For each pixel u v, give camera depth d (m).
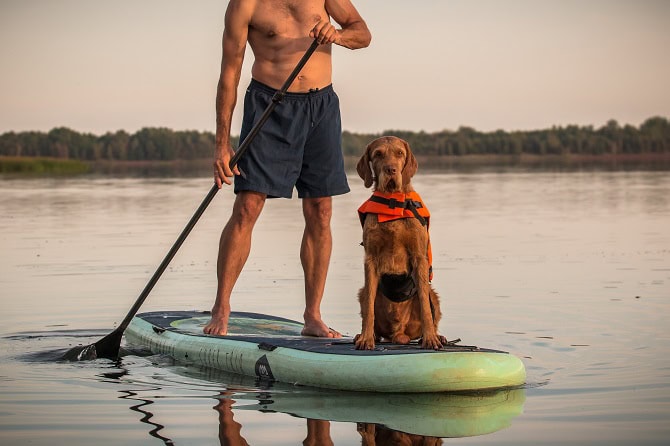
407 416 4.70
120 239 13.39
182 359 6.41
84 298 8.63
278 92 6.44
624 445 4.11
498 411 4.73
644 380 5.27
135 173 41.38
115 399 5.12
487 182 27.66
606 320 7.10
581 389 5.11
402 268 5.65
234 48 6.71
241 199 6.73
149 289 6.65
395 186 5.62
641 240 12.34
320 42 6.37
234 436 4.35
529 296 8.23
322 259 6.77
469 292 8.50
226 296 6.76
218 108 6.78
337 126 6.82
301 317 7.73
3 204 20.52
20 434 4.39
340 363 5.38
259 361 5.79
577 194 21.64
